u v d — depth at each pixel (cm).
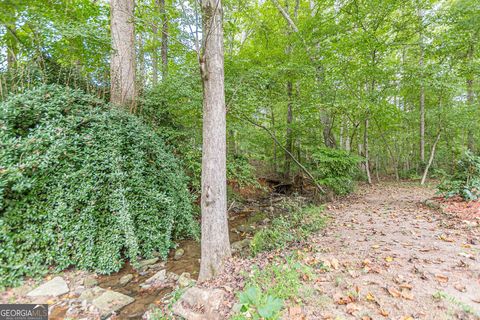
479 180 471
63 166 369
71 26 441
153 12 422
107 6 657
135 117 487
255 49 945
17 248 330
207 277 331
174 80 562
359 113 821
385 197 716
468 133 1188
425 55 870
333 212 561
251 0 913
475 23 713
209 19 338
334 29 820
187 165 591
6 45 459
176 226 496
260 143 1055
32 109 363
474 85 1006
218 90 354
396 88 853
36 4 423
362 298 209
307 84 803
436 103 1099
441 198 523
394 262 267
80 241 370
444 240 317
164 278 367
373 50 811
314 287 236
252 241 426
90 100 430
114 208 387
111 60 553
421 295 203
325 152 745
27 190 342
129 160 435
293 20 1016
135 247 388
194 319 226
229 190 754
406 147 1552
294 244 382
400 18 834
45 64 480
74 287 334
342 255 306
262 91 683
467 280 219
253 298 155
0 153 324
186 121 629
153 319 253
